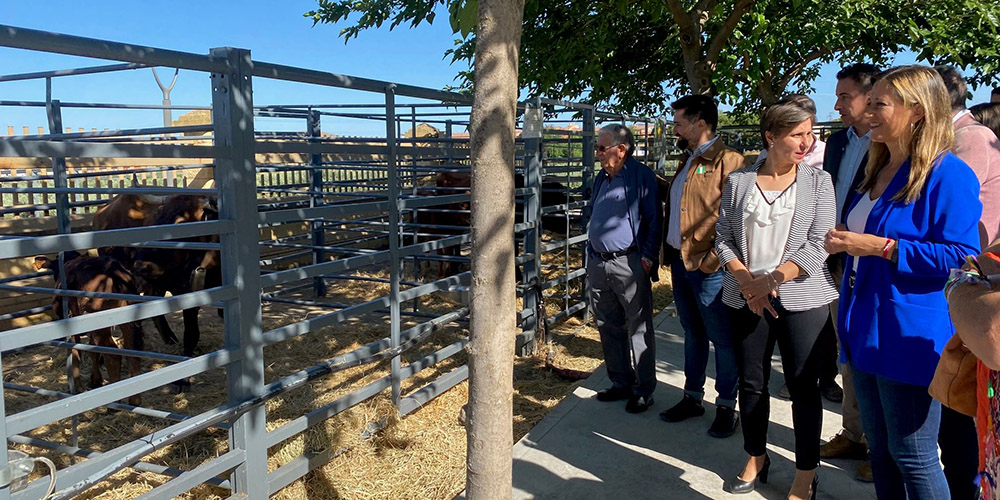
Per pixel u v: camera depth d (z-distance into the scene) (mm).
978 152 2596
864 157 2885
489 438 1892
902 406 2209
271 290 8336
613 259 4070
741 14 7246
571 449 3650
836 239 2268
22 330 2191
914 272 2129
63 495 2389
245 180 2988
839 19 7621
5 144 2059
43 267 4410
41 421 2275
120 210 5480
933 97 2135
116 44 2412
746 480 3143
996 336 1505
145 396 4867
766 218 2820
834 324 3455
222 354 2977
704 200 3461
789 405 4168
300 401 4566
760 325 2945
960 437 2416
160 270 5195
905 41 8430
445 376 4820
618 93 10969
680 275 3900
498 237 1819
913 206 2195
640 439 3771
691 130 3617
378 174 11664
